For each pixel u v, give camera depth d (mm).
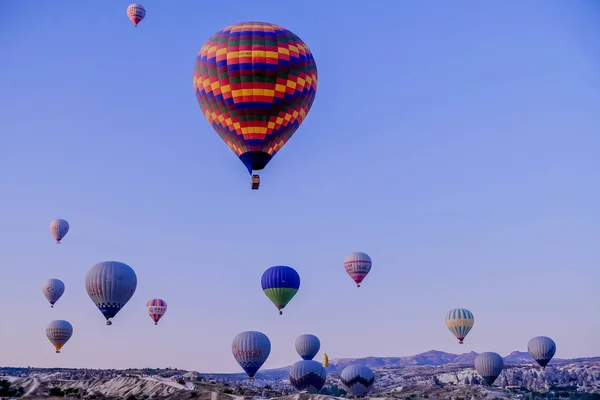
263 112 57844
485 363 147875
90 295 90250
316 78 61281
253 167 60188
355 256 110562
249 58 57250
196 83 60438
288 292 93688
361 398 130750
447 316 130125
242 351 107062
